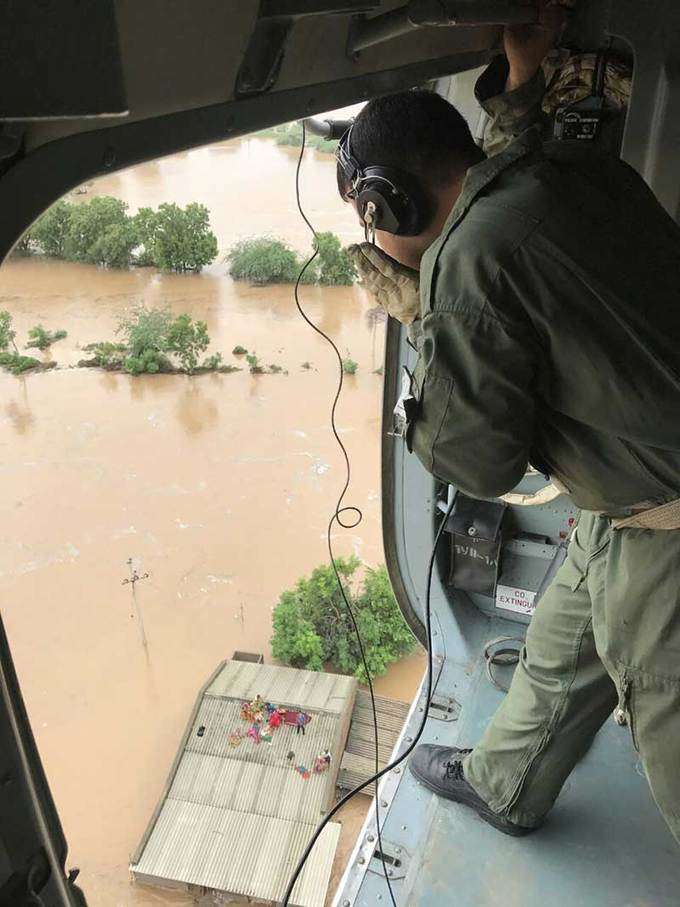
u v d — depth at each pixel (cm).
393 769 176
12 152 47
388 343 177
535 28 110
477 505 199
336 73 89
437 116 96
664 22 133
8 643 60
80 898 76
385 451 194
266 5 64
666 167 144
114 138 56
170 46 55
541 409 102
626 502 105
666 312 90
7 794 61
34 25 37
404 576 215
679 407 90
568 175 94
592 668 139
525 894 147
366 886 153
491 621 215
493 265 87
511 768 150
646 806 162
